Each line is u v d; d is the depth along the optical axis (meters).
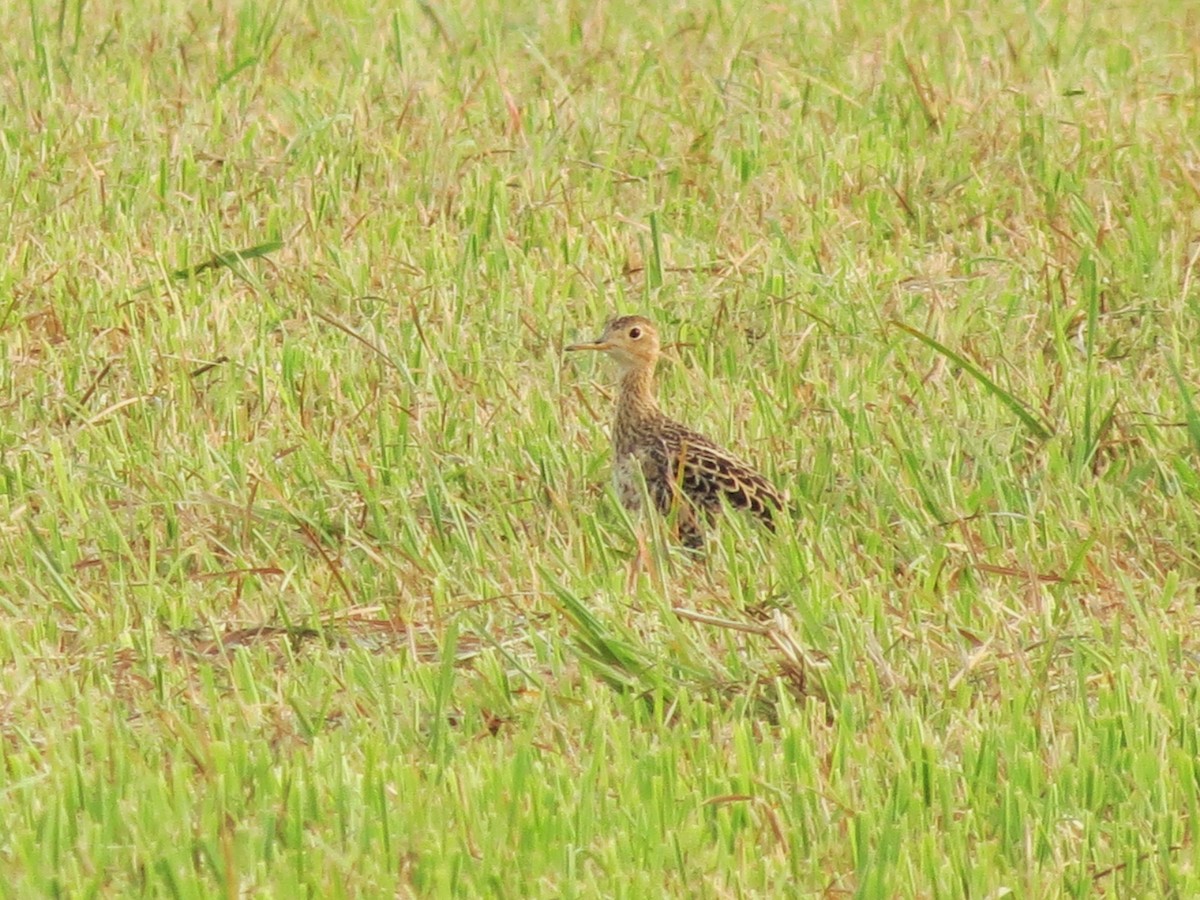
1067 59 20.45
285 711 9.66
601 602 10.53
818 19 21.69
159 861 8.01
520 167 17.45
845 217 16.64
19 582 10.96
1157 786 8.83
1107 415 12.62
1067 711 9.66
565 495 12.12
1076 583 11.02
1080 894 8.15
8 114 18.16
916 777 8.97
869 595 10.73
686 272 15.63
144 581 11.03
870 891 8.09
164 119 18.20
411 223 16.39
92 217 16.17
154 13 21.03
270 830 8.34
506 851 8.35
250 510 11.57
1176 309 14.51
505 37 20.95
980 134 18.16
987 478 12.07
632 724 9.66
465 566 11.14
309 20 20.95
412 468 12.37
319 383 13.53
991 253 16.09
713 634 10.47
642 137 18.17
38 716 9.45
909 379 13.61
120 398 13.38
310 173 17.06
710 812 8.73
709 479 11.98
